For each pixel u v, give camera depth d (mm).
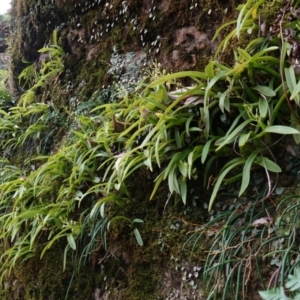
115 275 1462
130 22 1927
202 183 1310
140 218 1455
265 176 1180
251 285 1088
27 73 2789
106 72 2031
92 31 2209
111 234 1493
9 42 3168
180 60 1638
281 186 1141
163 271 1332
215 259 1182
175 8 1699
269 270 1063
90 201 1668
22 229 1909
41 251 1749
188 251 1268
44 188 1849
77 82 2234
